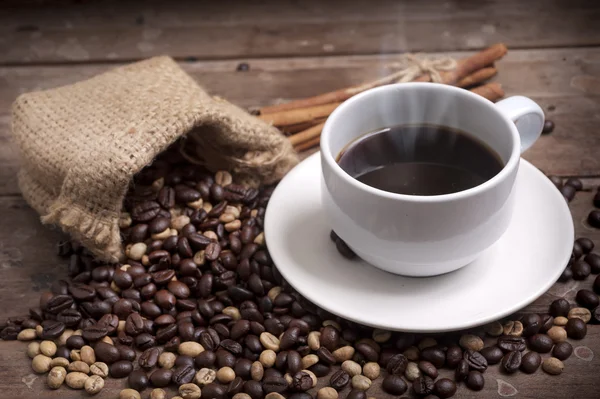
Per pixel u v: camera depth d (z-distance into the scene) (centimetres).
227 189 62
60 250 61
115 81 64
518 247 54
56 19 81
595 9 79
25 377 55
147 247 60
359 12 81
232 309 57
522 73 73
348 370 54
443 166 54
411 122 56
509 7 80
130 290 58
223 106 62
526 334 55
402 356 54
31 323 57
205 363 55
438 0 81
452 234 50
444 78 70
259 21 80
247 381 53
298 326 55
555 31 77
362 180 54
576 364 54
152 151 58
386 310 52
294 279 53
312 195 58
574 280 58
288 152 64
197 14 81
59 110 62
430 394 53
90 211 58
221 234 60
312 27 79
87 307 57
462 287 53
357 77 74
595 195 62
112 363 55
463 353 54
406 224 50
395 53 76
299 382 53
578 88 72
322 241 55
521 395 53
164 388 54
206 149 63
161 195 61
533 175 57
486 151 54
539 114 55
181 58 77
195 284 58
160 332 56
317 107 68
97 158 57
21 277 60
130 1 83
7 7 82
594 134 68
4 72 75
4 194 66
